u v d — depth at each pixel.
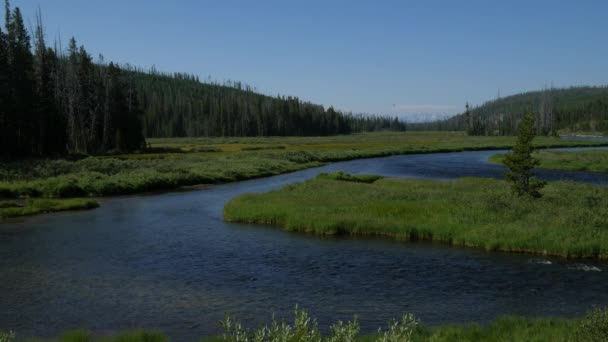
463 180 52.06
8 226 31.61
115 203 42.50
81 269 21.70
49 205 38.75
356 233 29.42
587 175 63.97
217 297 17.97
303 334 8.45
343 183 47.41
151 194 48.75
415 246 26.06
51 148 82.19
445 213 31.14
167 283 19.69
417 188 45.75
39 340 13.62
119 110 104.69
